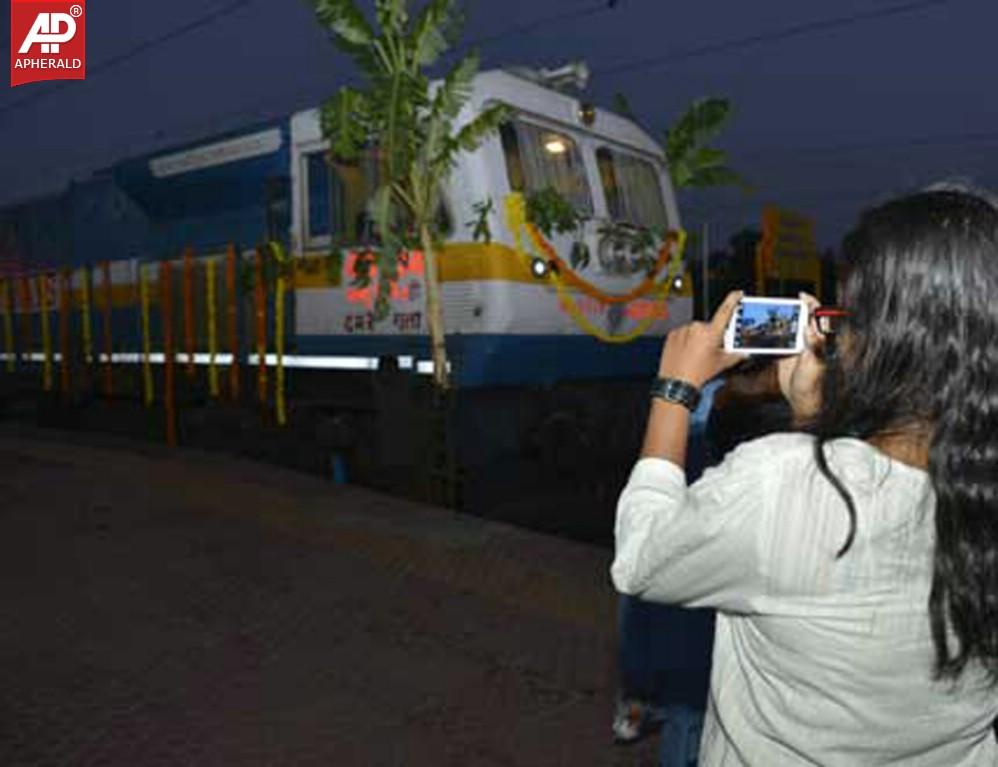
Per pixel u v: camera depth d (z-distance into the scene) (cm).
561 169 812
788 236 2000
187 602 530
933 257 110
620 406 895
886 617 108
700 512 114
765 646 114
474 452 774
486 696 409
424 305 782
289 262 883
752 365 179
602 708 395
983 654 108
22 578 577
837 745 112
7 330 1410
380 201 760
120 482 846
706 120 926
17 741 373
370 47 803
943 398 108
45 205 1302
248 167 920
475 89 757
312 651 460
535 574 560
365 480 896
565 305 792
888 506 107
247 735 378
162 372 1107
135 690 420
